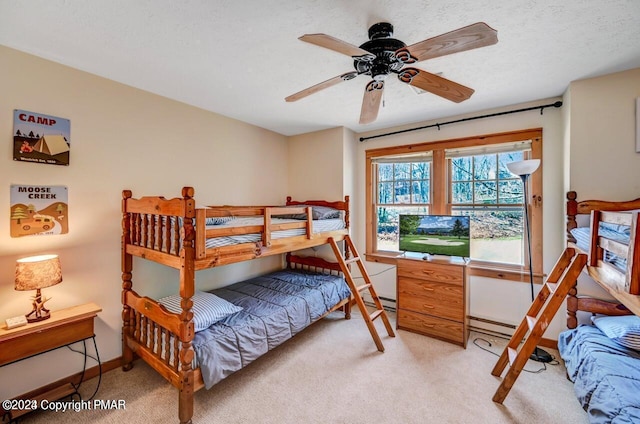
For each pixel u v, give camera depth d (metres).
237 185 3.51
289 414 1.89
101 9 1.52
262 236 2.29
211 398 2.04
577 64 2.13
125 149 2.48
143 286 2.58
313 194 4.04
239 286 3.21
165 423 1.81
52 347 1.91
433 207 3.49
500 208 3.12
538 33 1.73
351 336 3.03
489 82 2.43
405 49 1.45
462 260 3.03
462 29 1.25
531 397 2.04
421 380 2.24
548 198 2.80
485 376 2.29
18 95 1.94
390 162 3.81
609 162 2.29
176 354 1.85
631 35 1.75
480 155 3.22
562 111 2.69
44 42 1.84
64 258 2.14
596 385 1.67
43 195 2.04
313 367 2.43
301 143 4.17
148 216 2.12
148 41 1.83
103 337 2.34
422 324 3.05
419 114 3.26
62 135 2.12
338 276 3.65
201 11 1.54
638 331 1.87
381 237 3.96
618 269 1.42
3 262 1.89
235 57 2.03
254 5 1.49
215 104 2.98
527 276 2.90
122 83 2.46
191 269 1.76
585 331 2.21
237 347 2.09
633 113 2.22
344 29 1.70
